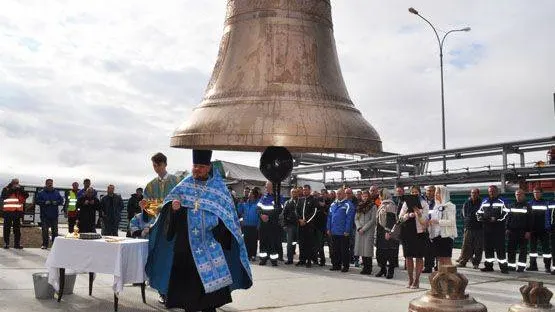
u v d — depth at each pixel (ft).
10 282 27.43
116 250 20.68
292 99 9.32
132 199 52.37
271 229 41.70
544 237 41.27
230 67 9.97
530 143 53.31
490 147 56.24
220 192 15.53
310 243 41.45
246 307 23.26
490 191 40.47
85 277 30.37
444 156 62.13
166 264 15.66
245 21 10.15
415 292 28.53
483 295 28.27
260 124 8.85
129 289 26.48
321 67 10.03
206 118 9.23
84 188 47.78
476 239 42.22
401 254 53.83
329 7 10.57
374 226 37.52
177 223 15.40
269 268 39.99
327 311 22.76
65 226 86.94
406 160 65.98
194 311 15.12
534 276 37.68
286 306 23.72
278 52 9.80
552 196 53.57
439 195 32.60
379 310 23.18
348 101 10.06
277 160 9.52
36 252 43.57
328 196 47.14
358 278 34.63
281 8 10.02
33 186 68.95
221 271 15.08
